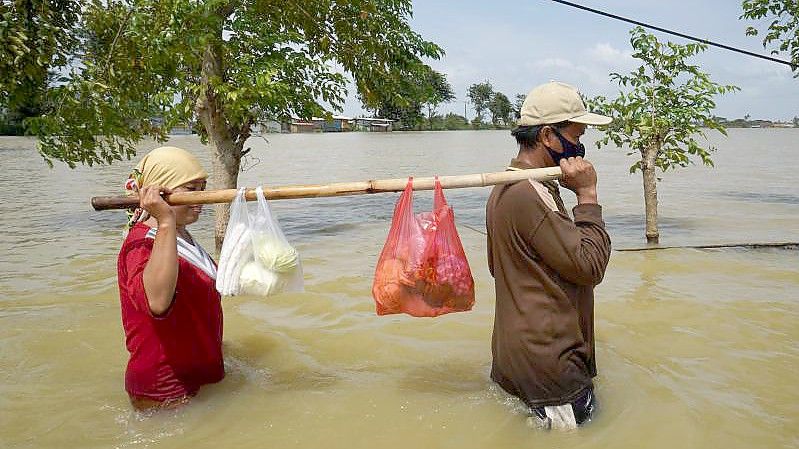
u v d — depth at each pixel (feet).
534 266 10.78
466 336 16.20
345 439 11.00
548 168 10.82
